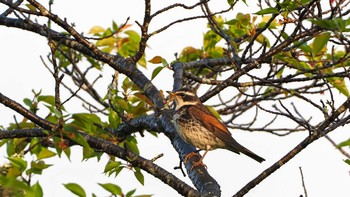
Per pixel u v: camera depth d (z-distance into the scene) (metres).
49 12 12.48
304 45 12.95
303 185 10.00
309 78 13.84
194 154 11.88
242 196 10.47
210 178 10.96
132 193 9.01
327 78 14.01
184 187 10.73
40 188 8.08
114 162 11.23
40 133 11.30
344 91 13.80
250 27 14.88
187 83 16.22
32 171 9.99
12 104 11.20
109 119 12.63
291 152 10.51
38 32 13.89
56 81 10.95
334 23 10.49
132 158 11.24
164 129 12.99
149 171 11.15
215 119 13.16
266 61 14.02
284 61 14.00
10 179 8.02
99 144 11.53
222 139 13.00
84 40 13.24
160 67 13.27
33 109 12.27
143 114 13.11
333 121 10.63
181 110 13.06
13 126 12.91
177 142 12.77
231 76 14.11
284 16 12.35
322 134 10.41
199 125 12.91
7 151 12.13
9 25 13.94
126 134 12.98
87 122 10.48
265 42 14.00
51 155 11.22
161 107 13.16
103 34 17.25
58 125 10.30
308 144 10.50
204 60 16.22
